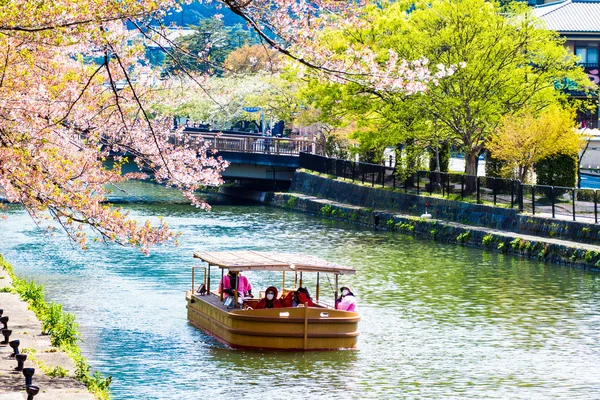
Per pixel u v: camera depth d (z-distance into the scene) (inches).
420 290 1560.0
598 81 3764.8
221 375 1026.7
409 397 960.3
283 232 2381.9
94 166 926.4
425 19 2443.4
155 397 932.0
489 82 2389.3
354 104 2493.8
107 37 714.2
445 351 1155.3
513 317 1353.3
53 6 673.6
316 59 686.5
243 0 641.6
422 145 2573.8
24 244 2028.8
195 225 2498.8
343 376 1037.2
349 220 2691.9
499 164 2603.3
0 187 921.5
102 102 946.1
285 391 971.3
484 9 2407.7
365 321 1323.8
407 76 700.0
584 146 2792.8
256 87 3873.0
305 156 3346.5
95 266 1748.3
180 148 1028.5
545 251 1893.5
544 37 2477.9
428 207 2475.4
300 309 1153.4
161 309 1386.6
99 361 1075.9
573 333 1256.2
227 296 1243.2
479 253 2015.3
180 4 710.5
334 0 671.8
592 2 3956.7
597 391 991.0
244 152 3366.1
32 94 858.1
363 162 3085.6
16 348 890.7
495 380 1029.2
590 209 1989.4
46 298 1439.5
